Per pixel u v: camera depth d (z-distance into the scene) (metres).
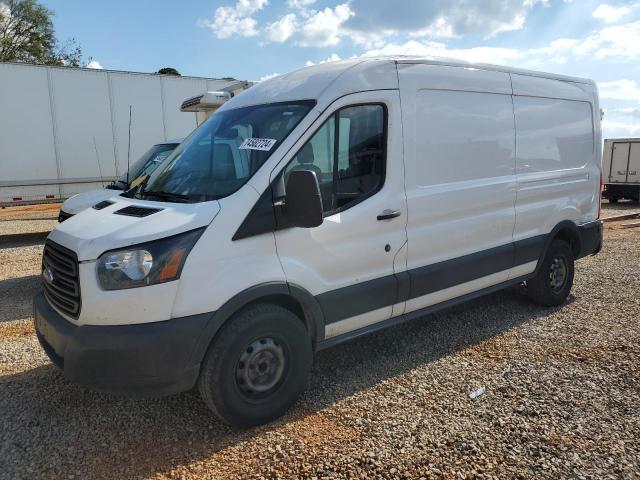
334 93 3.73
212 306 3.16
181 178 3.84
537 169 5.44
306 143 3.59
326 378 4.15
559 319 5.45
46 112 11.69
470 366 4.30
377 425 3.42
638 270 7.54
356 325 3.98
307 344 3.64
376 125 3.99
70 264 3.22
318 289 3.67
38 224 14.46
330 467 2.99
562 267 5.89
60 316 3.37
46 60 34.62
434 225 4.40
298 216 3.29
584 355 4.48
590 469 2.94
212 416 3.60
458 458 3.06
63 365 3.14
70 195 12.21
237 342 3.26
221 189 3.48
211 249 3.17
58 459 3.12
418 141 4.23
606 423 3.39
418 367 4.31
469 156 4.66
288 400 3.56
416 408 3.63
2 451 3.20
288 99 3.87
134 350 2.96
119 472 2.99
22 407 3.73
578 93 6.04
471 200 4.66
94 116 12.33
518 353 4.56
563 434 3.28
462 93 4.60
